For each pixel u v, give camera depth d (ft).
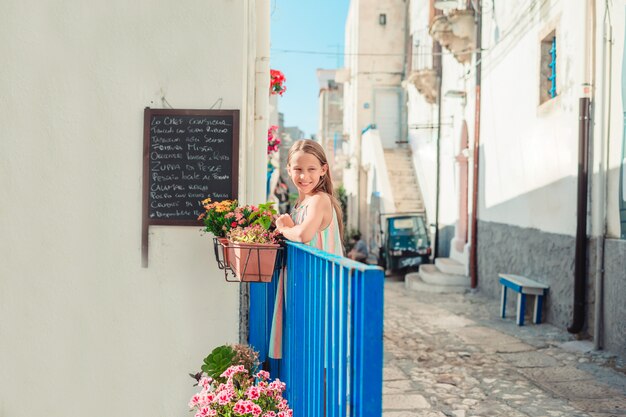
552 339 21.57
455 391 15.30
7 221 10.03
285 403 7.54
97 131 10.01
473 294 35.14
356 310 4.46
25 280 10.03
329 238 8.01
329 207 7.93
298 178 8.48
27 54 10.03
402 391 15.31
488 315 27.71
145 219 9.94
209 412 7.32
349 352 4.52
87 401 10.05
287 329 8.55
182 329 10.00
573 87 21.93
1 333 10.05
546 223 25.04
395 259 47.03
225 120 9.92
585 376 16.57
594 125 20.58
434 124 49.70
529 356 19.07
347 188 83.71
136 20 10.02
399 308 30.14
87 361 10.03
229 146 9.89
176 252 9.98
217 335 9.98
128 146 10.00
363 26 70.08
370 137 61.11
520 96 28.55
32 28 10.03
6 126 10.02
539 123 25.86
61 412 10.06
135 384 10.05
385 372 17.26
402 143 66.28
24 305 10.03
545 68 25.79
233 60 10.01
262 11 13.42
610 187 19.53
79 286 10.03
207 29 10.00
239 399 7.52
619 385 15.64
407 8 67.92
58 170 10.02
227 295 9.99
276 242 8.45
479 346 20.67
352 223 75.25
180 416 10.03
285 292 8.76
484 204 34.94
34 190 10.03
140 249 10.02
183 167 9.92
